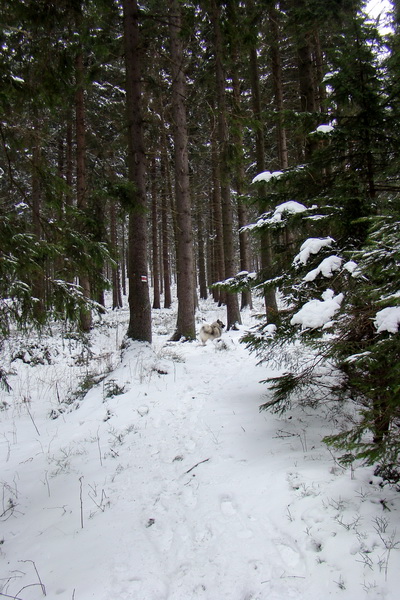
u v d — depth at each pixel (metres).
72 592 2.69
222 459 4.25
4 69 4.51
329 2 6.57
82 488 4.15
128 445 4.99
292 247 5.04
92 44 8.37
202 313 20.06
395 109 4.34
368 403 4.21
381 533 2.62
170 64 11.09
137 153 8.24
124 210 6.95
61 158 15.91
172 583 2.66
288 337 4.45
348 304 3.64
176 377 7.37
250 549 2.81
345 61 4.34
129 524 3.41
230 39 9.23
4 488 4.40
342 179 4.69
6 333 3.93
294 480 3.43
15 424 6.54
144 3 11.65
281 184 5.00
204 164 18.73
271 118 4.93
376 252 2.88
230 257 12.66
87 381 7.79
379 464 3.31
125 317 19.02
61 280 4.44
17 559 3.18
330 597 2.28
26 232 4.26
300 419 4.83
